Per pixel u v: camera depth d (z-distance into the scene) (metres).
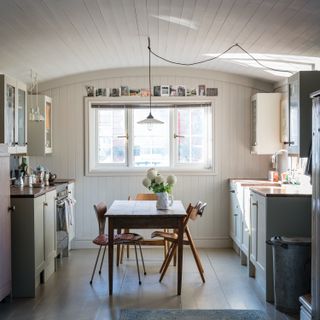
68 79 6.73
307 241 3.99
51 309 4.07
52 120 6.75
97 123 6.91
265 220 4.33
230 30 4.27
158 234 5.21
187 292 4.58
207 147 6.89
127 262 5.82
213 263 5.77
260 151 6.17
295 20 3.69
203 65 6.34
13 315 3.93
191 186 6.80
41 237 4.71
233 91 6.75
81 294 4.51
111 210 4.77
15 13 3.76
